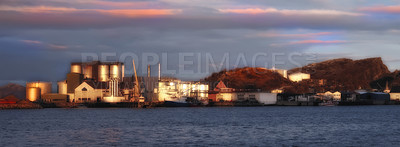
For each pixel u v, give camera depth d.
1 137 107.69
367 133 116.62
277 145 94.25
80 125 139.62
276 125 138.75
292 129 126.19
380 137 108.00
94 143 96.94
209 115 189.25
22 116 187.25
